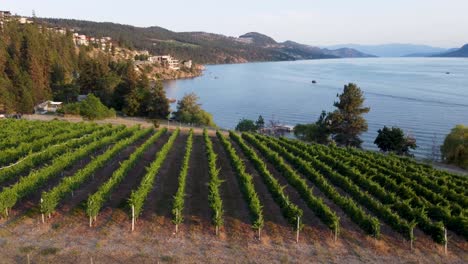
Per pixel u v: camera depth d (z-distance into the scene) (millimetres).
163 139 56781
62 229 23406
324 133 68750
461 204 31125
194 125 83562
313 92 163750
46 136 48531
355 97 65500
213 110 123625
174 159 42719
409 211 26750
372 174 37625
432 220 27828
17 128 53031
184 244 22281
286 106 129375
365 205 29188
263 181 34656
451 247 23562
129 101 89500
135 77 99312
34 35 121688
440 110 110625
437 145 76125
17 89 86562
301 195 30562
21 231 22922
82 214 25594
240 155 47062
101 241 22094
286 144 51438
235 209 27766
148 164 39844
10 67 100688
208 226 24688
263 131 89625
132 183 32906
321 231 24719
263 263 20641
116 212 26109
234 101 141750
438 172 41812
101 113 80625
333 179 35281
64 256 20406
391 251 22641
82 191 30328
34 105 94562
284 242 23109
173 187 32000
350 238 23953
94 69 108438
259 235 23359
